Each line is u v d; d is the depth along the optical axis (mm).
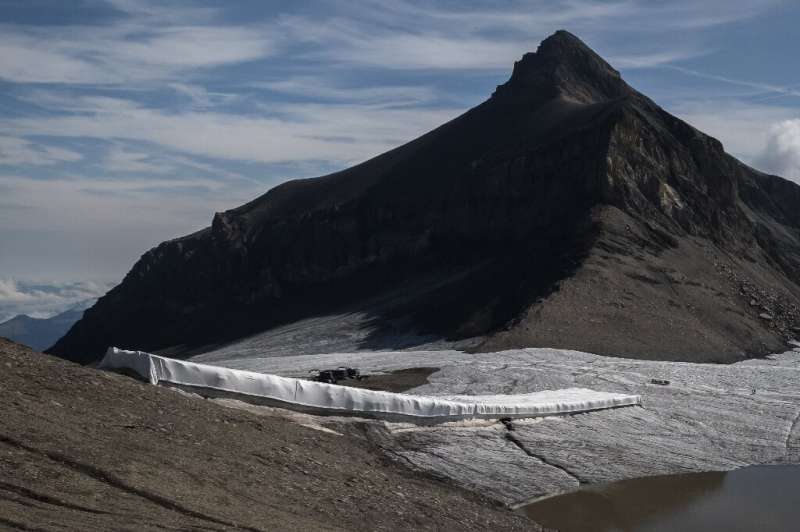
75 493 13477
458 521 19344
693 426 39438
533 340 86312
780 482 31047
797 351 104562
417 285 150750
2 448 14414
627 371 58031
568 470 29219
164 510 13859
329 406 27344
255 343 140125
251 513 15070
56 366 19953
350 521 16703
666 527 24594
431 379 58188
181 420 19484
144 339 188500
